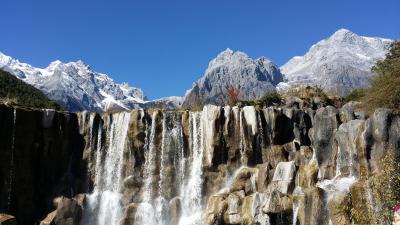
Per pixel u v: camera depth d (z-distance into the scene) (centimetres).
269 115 4028
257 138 3962
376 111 3169
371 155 3173
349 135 3369
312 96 4944
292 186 3512
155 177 3922
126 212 3791
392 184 2616
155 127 4019
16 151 3734
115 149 4034
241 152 3941
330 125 3622
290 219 3234
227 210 3519
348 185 3178
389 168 2634
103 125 4116
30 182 3772
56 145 3947
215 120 3950
